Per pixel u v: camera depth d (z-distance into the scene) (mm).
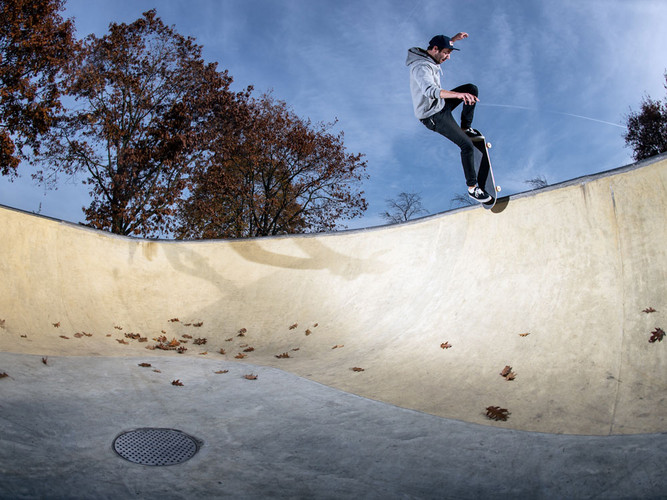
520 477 3561
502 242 7719
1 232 8711
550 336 5801
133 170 22000
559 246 6766
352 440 4414
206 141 23656
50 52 19844
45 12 19719
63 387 5344
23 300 8234
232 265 11930
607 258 6078
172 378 6430
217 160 23984
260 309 10398
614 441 3793
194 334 9680
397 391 5797
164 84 23484
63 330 8273
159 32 23172
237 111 23938
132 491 3232
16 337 7105
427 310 8031
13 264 8594
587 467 3510
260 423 4883
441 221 9461
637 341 5000
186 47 23594
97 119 22000
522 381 5305
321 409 5297
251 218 25219
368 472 3803
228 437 4480
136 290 10766
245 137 25031
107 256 10938
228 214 25141
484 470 3719
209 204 24016
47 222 9969
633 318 5254
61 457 3596
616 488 3211
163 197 22547
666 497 3008
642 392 4402
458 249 8625
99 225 21531
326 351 8156
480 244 8164
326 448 4266
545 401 4801
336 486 3553
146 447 4055
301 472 3791
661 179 5988
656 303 5199
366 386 6125
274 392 5988
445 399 5344
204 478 3572
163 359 7562
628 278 5684
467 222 8773
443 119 5777
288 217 26562
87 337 8320
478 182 6535
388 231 10578
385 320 8578
